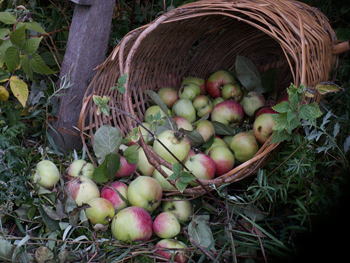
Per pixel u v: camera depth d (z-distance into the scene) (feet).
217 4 6.25
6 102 6.66
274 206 6.03
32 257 5.32
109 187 6.03
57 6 8.08
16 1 7.09
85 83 6.82
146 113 7.13
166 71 7.75
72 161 6.73
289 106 5.11
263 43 8.01
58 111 6.88
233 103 7.19
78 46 6.55
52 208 5.80
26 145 6.79
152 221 5.74
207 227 5.75
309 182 5.98
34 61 6.31
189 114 7.20
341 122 6.49
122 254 5.31
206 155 6.20
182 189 5.42
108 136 6.10
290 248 5.44
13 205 5.83
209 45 7.94
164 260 5.44
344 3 8.64
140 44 6.75
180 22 6.95
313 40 5.79
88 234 5.60
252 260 5.41
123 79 5.81
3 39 6.36
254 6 5.97
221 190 6.10
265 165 6.39
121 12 8.70
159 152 6.06
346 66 7.23
